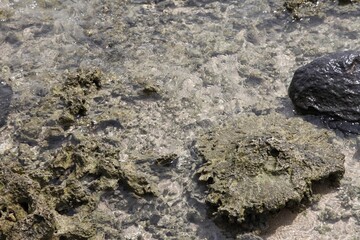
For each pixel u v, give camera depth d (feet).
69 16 12.16
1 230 8.89
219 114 10.30
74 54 11.45
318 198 9.15
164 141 10.01
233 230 8.86
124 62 11.23
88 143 9.86
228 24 11.74
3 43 11.74
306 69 10.20
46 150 10.04
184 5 12.18
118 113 10.39
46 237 8.75
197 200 9.20
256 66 11.00
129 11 12.17
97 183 9.43
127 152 9.88
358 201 9.10
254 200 8.80
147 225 9.08
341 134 9.84
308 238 8.80
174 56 11.26
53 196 9.28
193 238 8.87
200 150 9.67
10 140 10.23
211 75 10.89
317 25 11.62
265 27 11.64
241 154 9.26
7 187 9.27
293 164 9.14
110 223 9.12
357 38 11.31
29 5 12.41
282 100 10.43
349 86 9.94
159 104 10.51
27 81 11.05
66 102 10.56
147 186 9.37
